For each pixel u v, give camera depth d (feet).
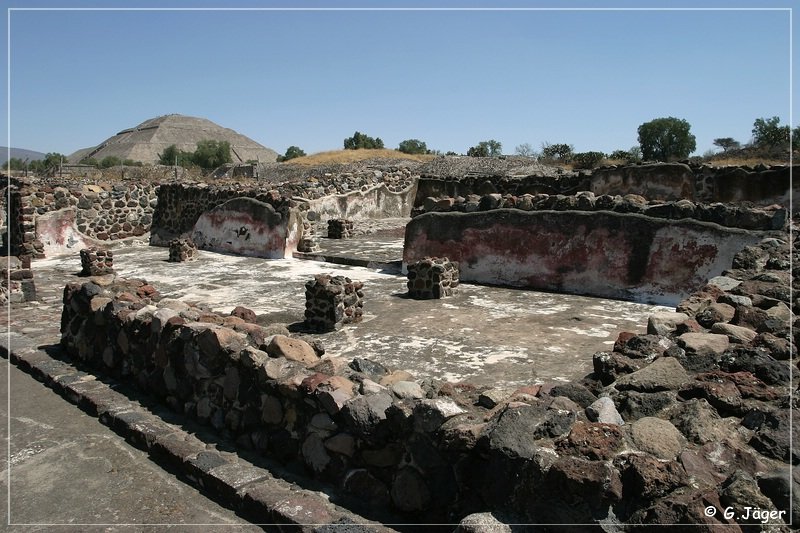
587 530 7.29
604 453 7.66
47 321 23.39
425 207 30.68
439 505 9.07
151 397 15.23
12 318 23.91
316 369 11.66
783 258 18.65
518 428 8.31
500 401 10.00
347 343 18.72
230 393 12.70
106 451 13.00
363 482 10.12
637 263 24.34
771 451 7.86
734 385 9.48
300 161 122.42
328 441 10.57
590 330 19.74
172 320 14.47
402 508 9.53
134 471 12.12
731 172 40.88
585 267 25.62
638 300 24.21
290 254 37.27
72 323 18.62
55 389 16.65
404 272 31.14
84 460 12.61
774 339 11.30
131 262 37.24
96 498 11.12
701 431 8.18
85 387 16.08
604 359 11.18
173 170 104.22
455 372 15.89
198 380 13.61
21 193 40.27
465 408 9.80
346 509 9.87
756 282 16.20
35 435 13.85
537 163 86.74
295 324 21.47
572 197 26.35
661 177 43.62
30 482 11.75
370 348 18.17
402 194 54.85
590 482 7.26
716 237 22.68
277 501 10.07
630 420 8.97
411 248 30.86
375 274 31.32
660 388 9.73
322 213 47.14
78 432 13.96
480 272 28.50
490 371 15.90
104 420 14.42
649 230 24.07
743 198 40.52
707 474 7.37
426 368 16.25
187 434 13.00
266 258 37.76
